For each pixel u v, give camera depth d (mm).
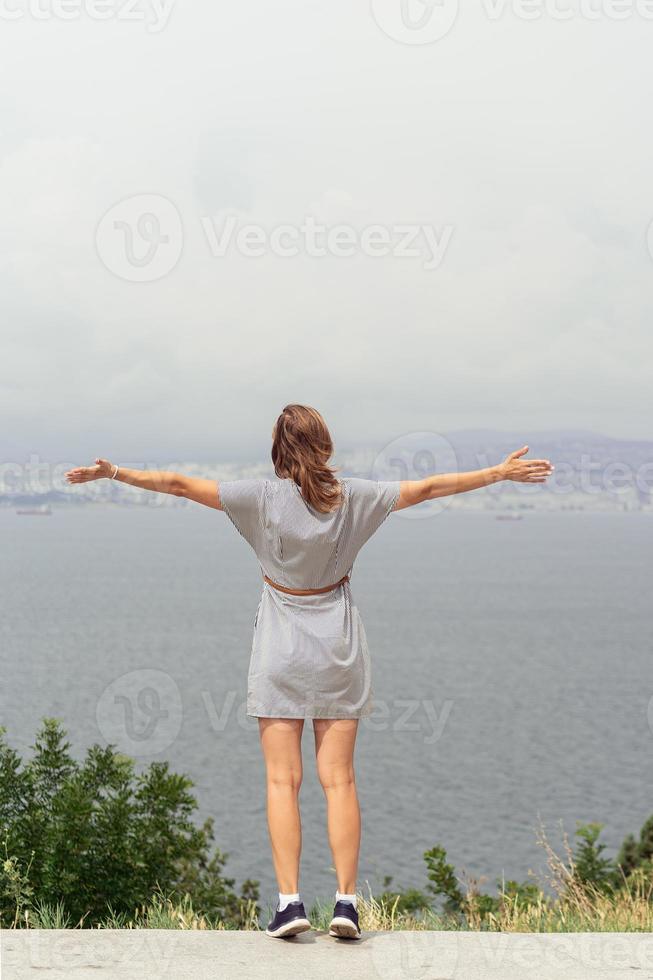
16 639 121875
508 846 47969
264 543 4129
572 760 71312
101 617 148250
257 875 39125
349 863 4008
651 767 68375
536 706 92250
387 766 71875
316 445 4129
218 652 113750
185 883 7055
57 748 6918
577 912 6039
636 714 88438
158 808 6828
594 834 7770
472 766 70125
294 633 4062
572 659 119312
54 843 6277
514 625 151625
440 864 7203
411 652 122812
